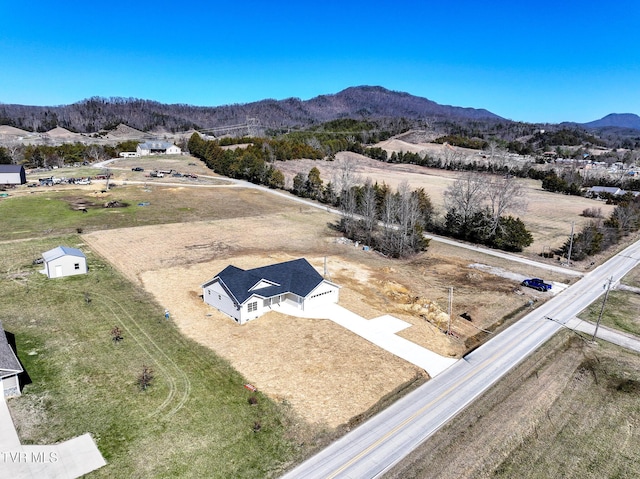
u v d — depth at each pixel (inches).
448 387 1132.5
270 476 813.2
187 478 800.3
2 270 1797.5
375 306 1640.0
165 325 1403.8
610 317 1622.8
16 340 1259.8
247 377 1135.6
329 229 2844.5
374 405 1046.4
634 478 862.5
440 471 844.0
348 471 831.7
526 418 1021.2
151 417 959.6
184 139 7244.1
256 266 2025.1
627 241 2847.0
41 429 906.7
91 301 1550.2
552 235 2874.0
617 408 1085.8
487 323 1555.1
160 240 2359.7
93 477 790.5
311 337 1368.1
